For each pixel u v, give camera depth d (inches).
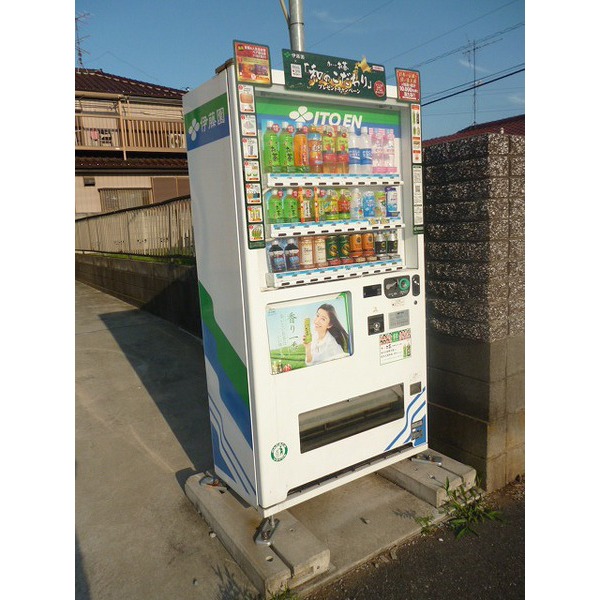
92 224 481.4
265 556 96.8
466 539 107.3
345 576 98.2
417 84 120.0
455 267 122.6
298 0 125.6
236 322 103.0
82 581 98.5
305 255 110.7
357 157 117.5
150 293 340.2
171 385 208.2
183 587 96.2
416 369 125.7
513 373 123.1
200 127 106.2
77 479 137.9
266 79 96.0
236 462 111.7
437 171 124.2
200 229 111.9
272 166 104.3
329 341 111.0
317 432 111.8
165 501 125.5
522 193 117.3
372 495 123.0
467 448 126.6
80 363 241.1
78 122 522.3
